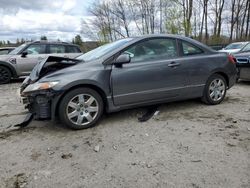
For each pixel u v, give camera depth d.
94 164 3.19
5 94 7.75
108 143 3.76
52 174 3.01
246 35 33.44
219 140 3.70
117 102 4.50
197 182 2.73
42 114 4.12
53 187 2.76
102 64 4.39
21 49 10.14
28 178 2.94
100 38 36.72
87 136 4.05
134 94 4.58
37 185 2.80
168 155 3.32
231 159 3.16
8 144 3.87
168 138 3.84
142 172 2.96
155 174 2.91
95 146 3.67
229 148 3.44
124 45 4.59
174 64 4.86
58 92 4.05
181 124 4.39
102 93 4.40
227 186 2.64
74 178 2.91
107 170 3.04
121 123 4.55
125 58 4.32
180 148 3.50
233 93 6.75
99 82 4.28
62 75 4.17
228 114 4.85
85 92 4.27
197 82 5.17
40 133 4.25
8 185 2.81
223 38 32.75
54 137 4.05
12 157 3.45
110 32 37.47
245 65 7.36
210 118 4.64
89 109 4.35
